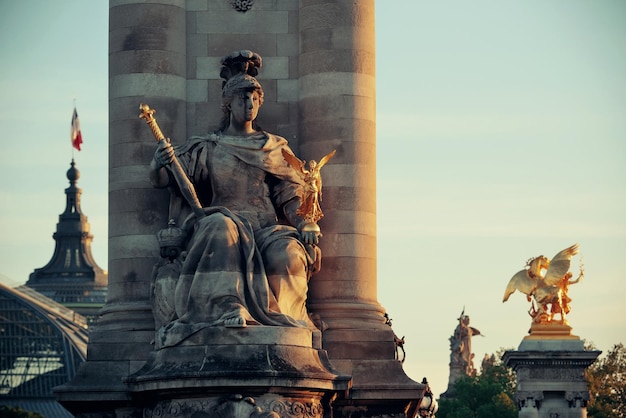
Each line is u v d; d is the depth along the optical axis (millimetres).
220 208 41031
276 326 39531
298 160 42000
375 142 44312
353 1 44156
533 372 85250
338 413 42406
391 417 42531
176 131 43594
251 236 40438
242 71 42406
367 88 44094
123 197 43312
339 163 43656
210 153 42031
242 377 38719
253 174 41938
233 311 39344
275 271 40562
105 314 43094
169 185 41844
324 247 43406
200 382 38812
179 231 41250
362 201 43688
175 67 43781
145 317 42625
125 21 43844
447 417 165000
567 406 85125
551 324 85750
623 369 142125
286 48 44406
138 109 43500
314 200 41094
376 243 44094
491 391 169000
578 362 85062
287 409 39156
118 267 43219
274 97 44250
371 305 43469
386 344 42938
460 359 182125
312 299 43375
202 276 39750
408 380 42594
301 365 39344
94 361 42188
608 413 140125
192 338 39344
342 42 43969
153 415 40188
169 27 43844
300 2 44469
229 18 44406
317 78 43875
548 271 85875
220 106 44094
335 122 43719
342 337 42781
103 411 42125
